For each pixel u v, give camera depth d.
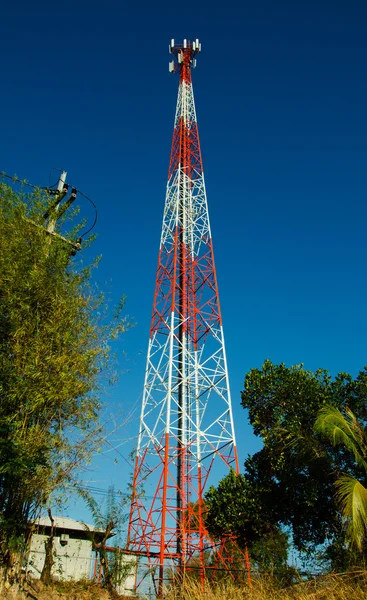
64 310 14.95
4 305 14.37
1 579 12.77
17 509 13.16
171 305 36.72
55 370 14.07
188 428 34.47
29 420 13.92
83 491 16.88
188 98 46.22
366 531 16.05
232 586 15.40
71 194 18.23
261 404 24.86
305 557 22.75
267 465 24.92
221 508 25.52
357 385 23.58
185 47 48.50
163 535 29.19
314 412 23.05
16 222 15.34
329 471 21.28
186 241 39.66
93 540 24.72
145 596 16.25
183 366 35.88
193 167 42.69
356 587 13.58
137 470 32.78
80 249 17.30
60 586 20.89
